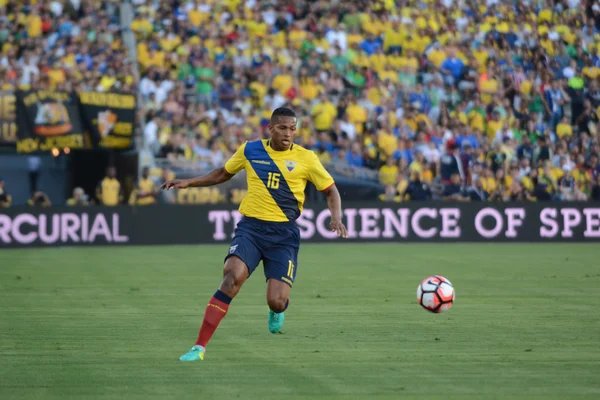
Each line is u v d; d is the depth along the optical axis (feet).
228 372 78.74
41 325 107.14
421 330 102.63
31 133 233.55
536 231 257.96
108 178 246.68
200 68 279.08
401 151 262.88
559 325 106.42
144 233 245.45
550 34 309.01
